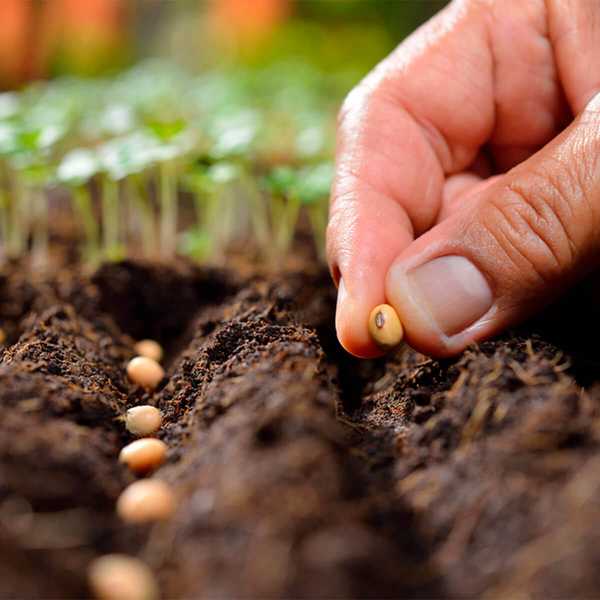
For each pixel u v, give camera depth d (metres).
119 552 0.24
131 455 0.26
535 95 0.32
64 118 0.51
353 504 0.25
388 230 0.30
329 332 0.34
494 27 0.32
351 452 0.27
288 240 0.47
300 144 0.48
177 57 0.96
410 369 0.30
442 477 0.25
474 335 0.28
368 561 0.24
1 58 0.69
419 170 0.32
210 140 0.48
